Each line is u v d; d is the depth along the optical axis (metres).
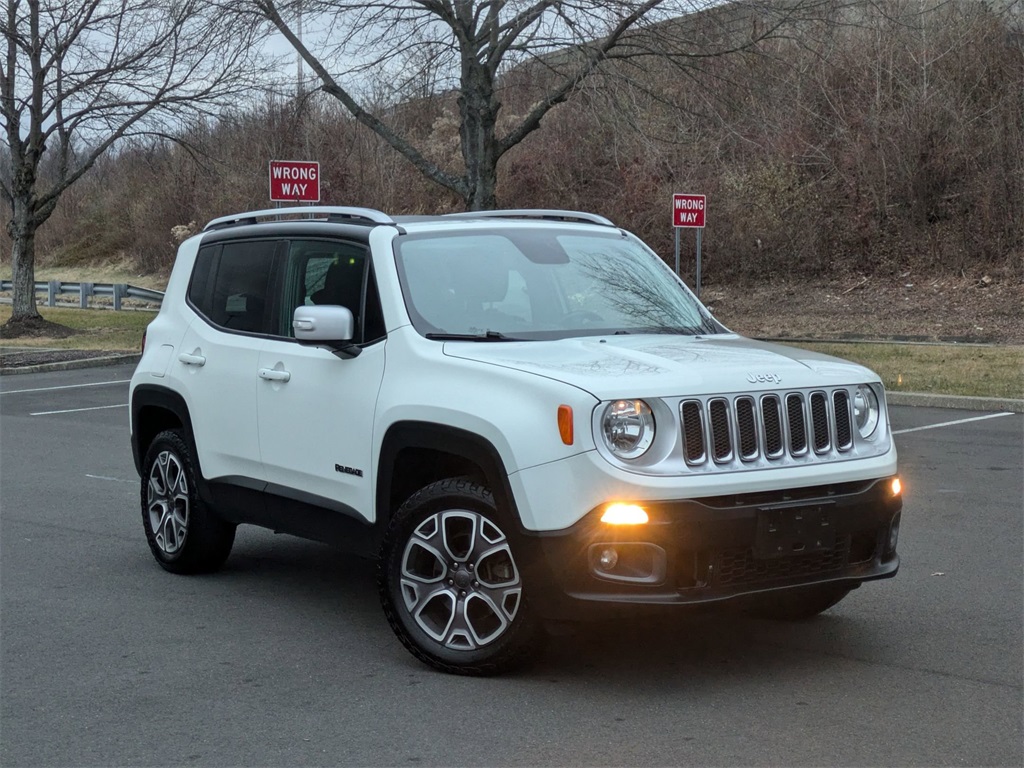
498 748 4.41
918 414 14.41
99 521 9.00
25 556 7.84
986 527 8.30
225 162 28.92
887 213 27.73
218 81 24.98
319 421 5.96
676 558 4.70
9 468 11.42
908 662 5.38
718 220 29.33
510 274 5.99
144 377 7.31
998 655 5.48
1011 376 16.30
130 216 50.56
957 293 24.72
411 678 5.25
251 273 6.73
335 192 33.19
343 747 4.46
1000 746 4.37
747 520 4.77
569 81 18.17
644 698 4.92
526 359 5.16
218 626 6.16
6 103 27.61
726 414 4.84
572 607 4.75
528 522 4.81
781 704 4.84
